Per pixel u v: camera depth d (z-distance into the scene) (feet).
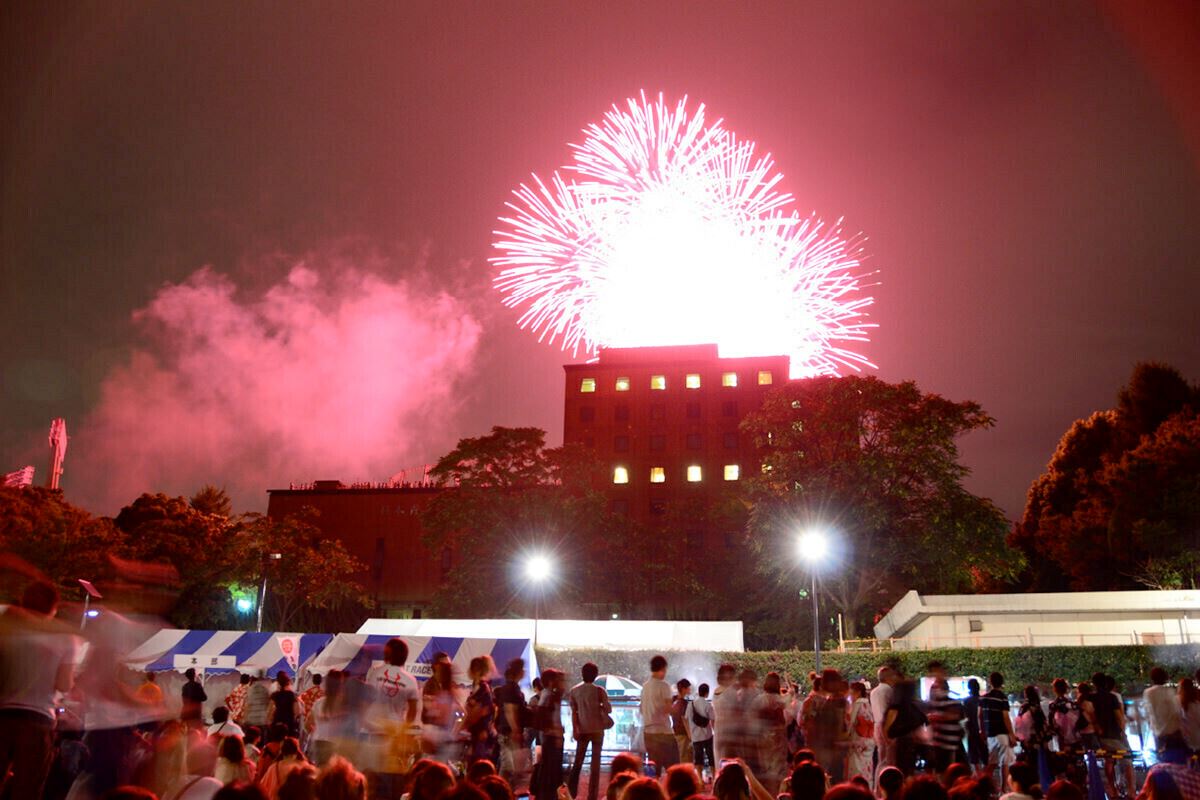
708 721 56.80
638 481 302.86
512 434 202.69
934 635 137.90
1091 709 51.60
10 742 21.35
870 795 18.15
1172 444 175.22
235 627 242.37
